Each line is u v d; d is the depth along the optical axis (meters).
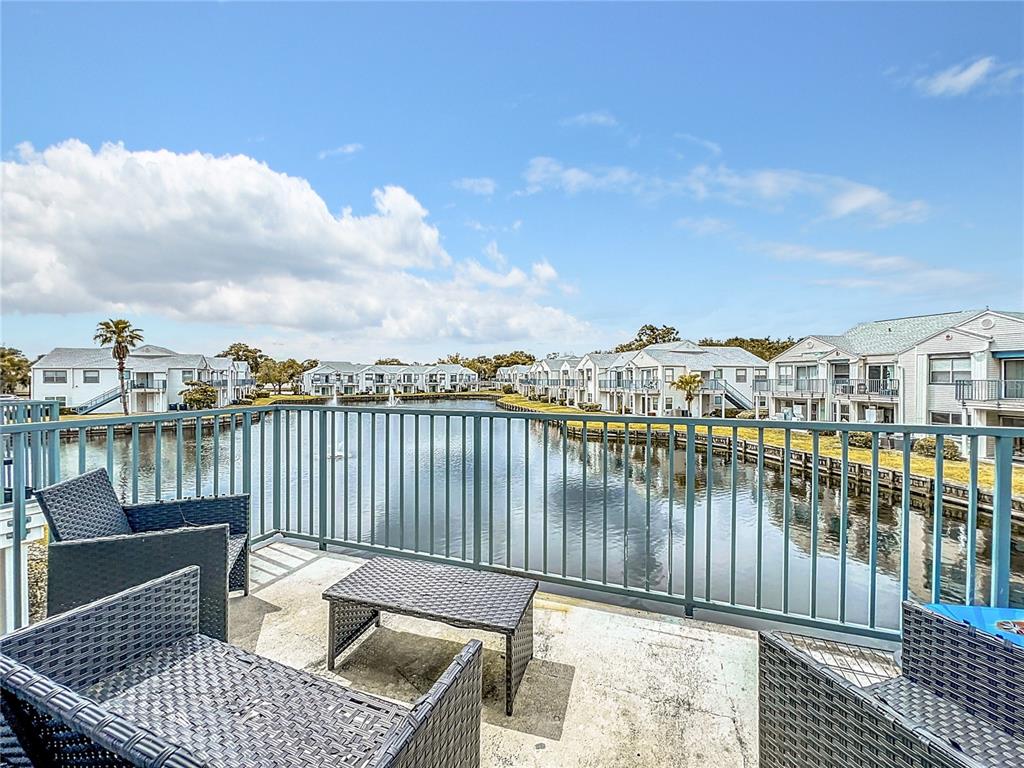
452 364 73.69
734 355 35.44
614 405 38.44
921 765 0.80
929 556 10.09
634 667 1.95
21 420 4.58
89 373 34.25
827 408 24.83
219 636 1.81
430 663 1.97
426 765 0.90
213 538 1.80
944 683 1.17
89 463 17.52
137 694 1.12
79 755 0.68
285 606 2.43
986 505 12.05
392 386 64.25
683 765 1.47
